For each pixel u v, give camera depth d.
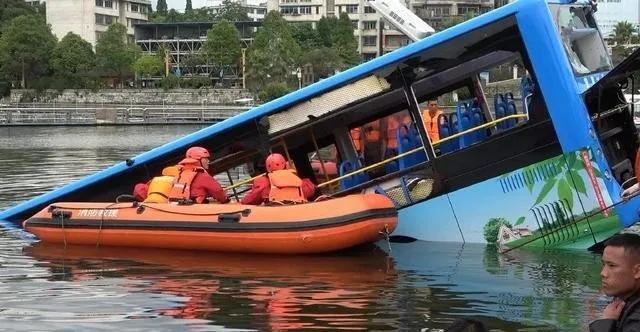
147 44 130.25
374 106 12.69
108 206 13.30
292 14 140.38
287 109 13.01
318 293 9.70
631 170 12.74
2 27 120.56
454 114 12.62
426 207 12.64
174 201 12.90
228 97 104.62
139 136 54.28
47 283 10.46
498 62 12.15
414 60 12.38
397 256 11.89
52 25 129.00
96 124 68.38
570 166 11.81
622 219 11.67
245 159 13.62
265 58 100.38
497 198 12.27
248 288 10.02
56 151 39.16
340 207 11.69
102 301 9.42
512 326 8.15
